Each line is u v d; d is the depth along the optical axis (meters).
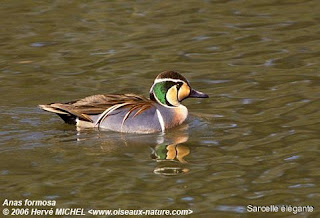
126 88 17.39
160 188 12.52
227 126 15.32
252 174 12.99
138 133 15.25
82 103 15.45
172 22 21.95
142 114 15.41
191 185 12.62
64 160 13.66
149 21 22.06
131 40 20.62
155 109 15.61
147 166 13.41
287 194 12.27
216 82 17.72
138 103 15.56
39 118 15.76
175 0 23.89
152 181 12.77
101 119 15.30
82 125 15.37
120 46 20.20
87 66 18.83
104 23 21.95
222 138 14.71
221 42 20.36
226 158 13.70
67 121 15.46
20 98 16.84
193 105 16.62
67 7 23.36
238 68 18.52
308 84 17.30
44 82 17.81
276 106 16.17
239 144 14.34
